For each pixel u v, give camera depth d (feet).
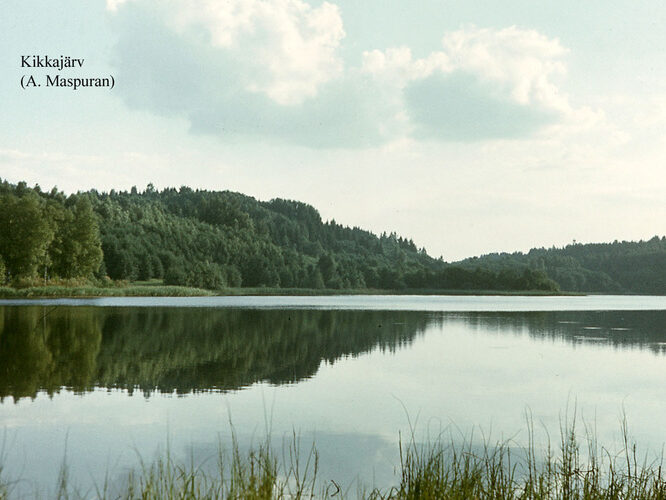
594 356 84.64
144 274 505.66
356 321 148.46
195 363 72.13
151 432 41.14
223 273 562.66
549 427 45.11
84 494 28.94
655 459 36.86
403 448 38.42
